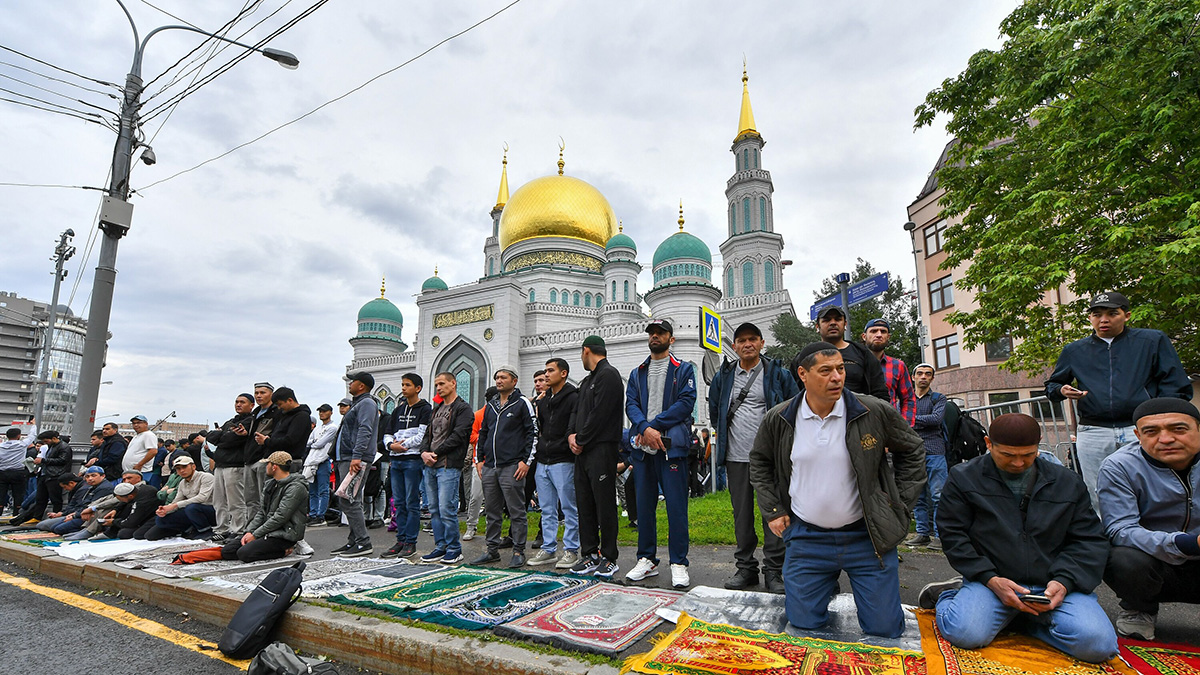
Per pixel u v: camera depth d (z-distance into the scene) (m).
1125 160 9.15
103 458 10.70
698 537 7.26
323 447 10.13
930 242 22.70
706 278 38.53
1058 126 10.45
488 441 6.26
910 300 31.58
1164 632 3.62
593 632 3.41
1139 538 3.41
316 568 5.59
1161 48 8.87
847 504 3.39
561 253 43.19
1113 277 9.64
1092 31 9.32
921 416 7.13
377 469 9.52
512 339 34.09
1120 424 4.60
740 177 45.78
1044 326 11.38
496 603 4.06
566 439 5.85
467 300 35.94
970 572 3.25
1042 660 2.89
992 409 9.34
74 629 4.37
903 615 3.41
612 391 5.34
